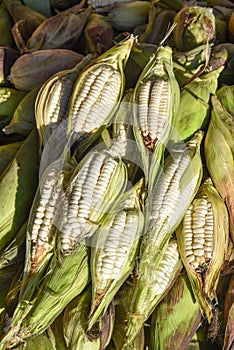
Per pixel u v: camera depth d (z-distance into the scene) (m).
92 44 1.78
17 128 1.59
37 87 1.62
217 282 1.44
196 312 1.45
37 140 1.52
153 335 1.45
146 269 1.36
